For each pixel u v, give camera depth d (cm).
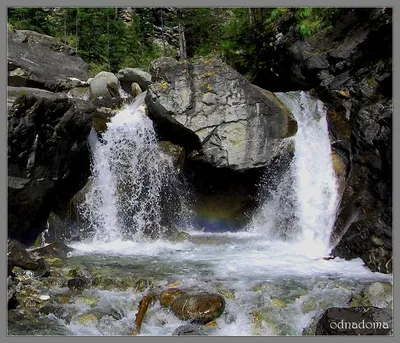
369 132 1019
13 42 1423
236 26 1814
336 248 1007
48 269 826
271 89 1617
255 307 705
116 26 2116
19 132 922
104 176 1207
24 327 657
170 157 1248
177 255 1013
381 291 731
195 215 1295
